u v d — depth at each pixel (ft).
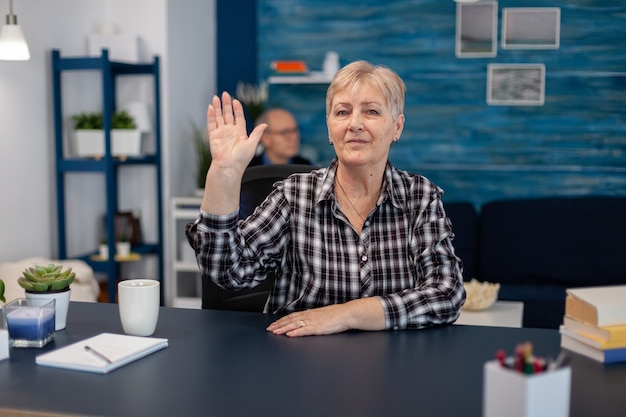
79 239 13.21
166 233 13.80
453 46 14.14
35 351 4.61
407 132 14.44
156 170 13.55
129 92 13.70
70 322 5.31
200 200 13.23
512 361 3.20
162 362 4.38
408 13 14.21
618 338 4.35
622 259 12.82
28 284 5.03
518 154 14.11
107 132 12.19
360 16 14.37
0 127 11.30
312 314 5.06
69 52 12.86
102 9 13.65
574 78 13.84
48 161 12.42
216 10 15.17
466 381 4.06
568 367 3.19
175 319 5.38
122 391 3.90
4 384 4.01
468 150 14.26
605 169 13.87
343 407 3.68
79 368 4.24
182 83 13.99
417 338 4.90
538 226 13.19
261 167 6.97
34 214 12.11
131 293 4.88
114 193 13.44
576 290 4.68
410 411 3.63
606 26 13.66
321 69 14.61
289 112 14.78
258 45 14.87
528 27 13.87
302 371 4.22
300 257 5.67
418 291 5.25
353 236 5.65
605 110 13.79
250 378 4.10
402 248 5.64
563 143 13.96
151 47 13.51
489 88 14.07
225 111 5.06
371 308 5.07
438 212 5.72
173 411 3.63
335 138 5.49
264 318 5.41
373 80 5.36
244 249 5.42
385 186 5.67
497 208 13.53
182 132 14.10
